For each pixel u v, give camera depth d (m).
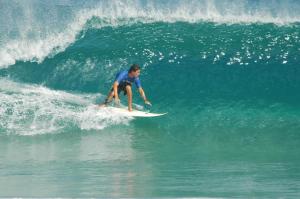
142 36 59.50
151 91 50.97
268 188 28.11
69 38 60.56
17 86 51.22
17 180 30.42
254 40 58.38
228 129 42.91
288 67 54.31
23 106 45.34
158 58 55.91
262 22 61.75
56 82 53.59
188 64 55.12
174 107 48.09
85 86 52.59
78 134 42.22
